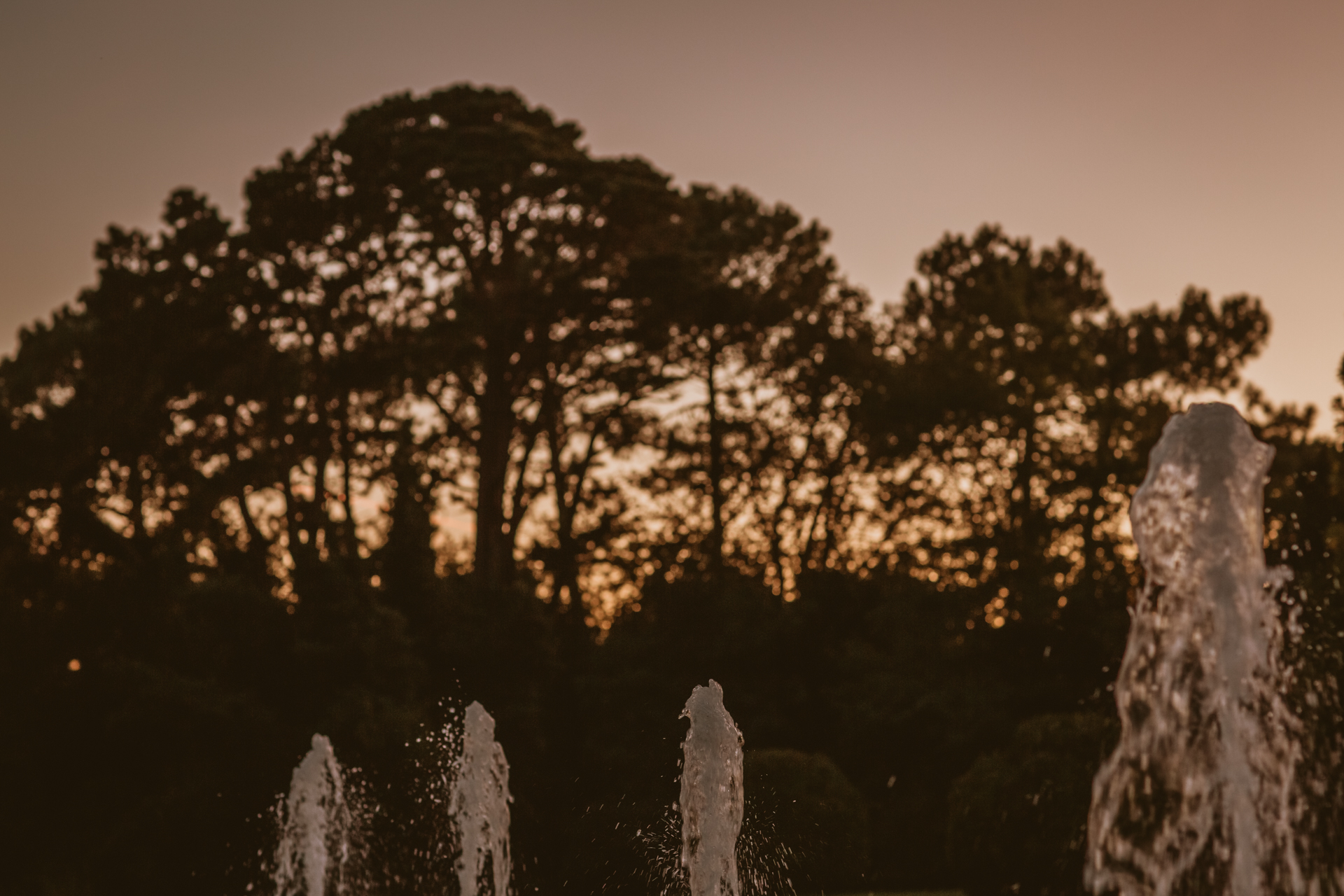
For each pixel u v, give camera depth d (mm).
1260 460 8297
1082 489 41438
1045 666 30969
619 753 31156
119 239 39688
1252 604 8258
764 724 32562
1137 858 8289
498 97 39219
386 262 38594
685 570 42406
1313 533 23562
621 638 35219
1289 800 8383
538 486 45625
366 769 27219
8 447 37281
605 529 45594
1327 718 9516
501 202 37281
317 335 39531
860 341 47219
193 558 40938
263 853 27656
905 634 33438
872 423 43812
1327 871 8750
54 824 29312
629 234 37875
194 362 39344
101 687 30328
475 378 44188
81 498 40156
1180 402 44812
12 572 37188
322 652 30578
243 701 29906
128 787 29422
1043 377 42938
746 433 46000
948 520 44781
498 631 33531
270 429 40844
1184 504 8273
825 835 23281
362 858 25438
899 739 30969
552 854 27141
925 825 28844
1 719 30453
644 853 25125
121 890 27797
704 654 33875
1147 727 8281
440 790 26781
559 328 40906
